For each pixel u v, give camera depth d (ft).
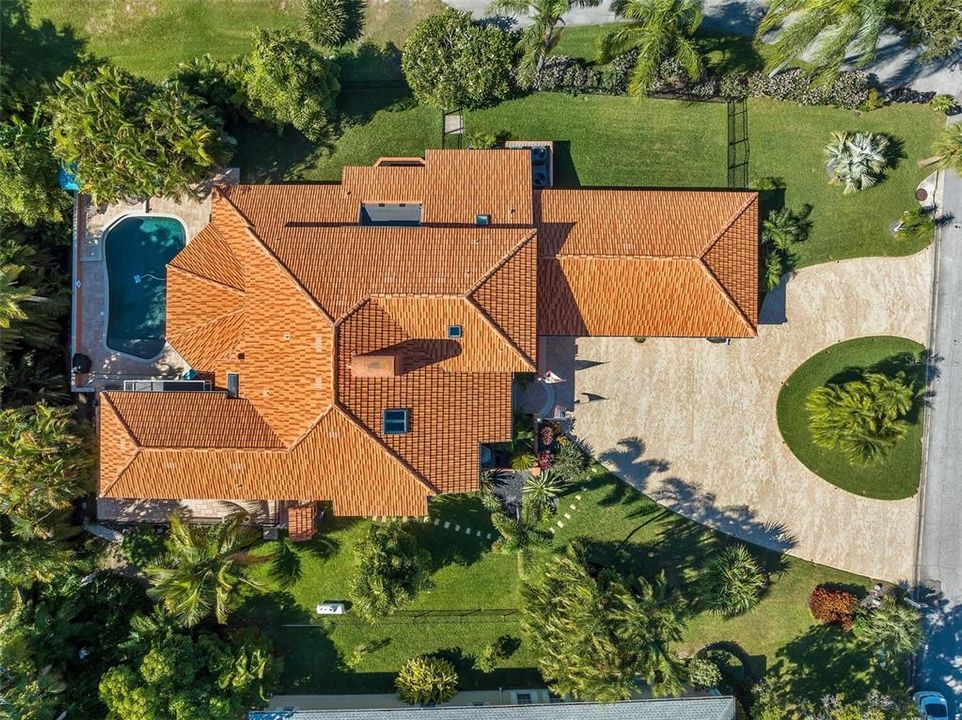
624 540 110.32
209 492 94.73
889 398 98.12
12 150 97.09
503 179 98.02
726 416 110.52
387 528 102.63
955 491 110.52
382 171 99.19
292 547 110.42
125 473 93.76
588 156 109.70
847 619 106.32
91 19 109.29
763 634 111.04
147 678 94.43
